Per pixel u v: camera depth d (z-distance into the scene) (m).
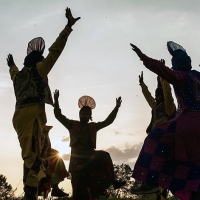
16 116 7.61
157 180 6.64
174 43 7.48
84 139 9.85
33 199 7.21
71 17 7.57
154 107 10.41
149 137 6.86
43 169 7.40
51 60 7.55
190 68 7.23
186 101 6.88
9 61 8.57
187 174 6.54
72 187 9.75
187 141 6.66
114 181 9.76
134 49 6.70
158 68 6.70
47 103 7.72
